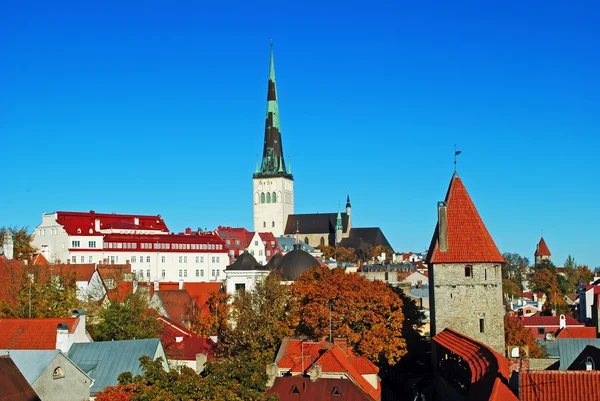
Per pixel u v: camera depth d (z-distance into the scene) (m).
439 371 94.56
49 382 66.44
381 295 109.75
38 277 129.75
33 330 81.50
